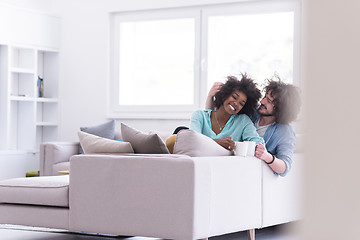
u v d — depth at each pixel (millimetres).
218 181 3041
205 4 5898
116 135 5941
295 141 3672
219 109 3807
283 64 5645
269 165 3494
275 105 3652
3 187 3494
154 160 2902
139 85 6406
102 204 3086
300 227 247
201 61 5988
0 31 6000
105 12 6492
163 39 6273
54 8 6812
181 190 2809
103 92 6512
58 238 3703
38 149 6465
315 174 244
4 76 6121
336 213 239
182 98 6172
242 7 5754
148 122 6223
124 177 3004
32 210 3381
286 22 5617
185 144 3094
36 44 6441
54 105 6766
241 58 5844
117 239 3678
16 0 6461
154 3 6176
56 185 3311
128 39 6457
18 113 6547
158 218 2887
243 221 3275
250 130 3654
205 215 2857
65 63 6746
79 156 3172
